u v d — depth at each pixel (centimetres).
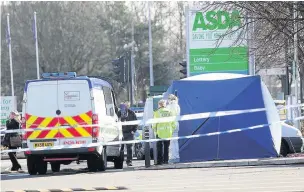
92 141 4572
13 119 5294
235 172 3975
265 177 3616
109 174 4344
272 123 4800
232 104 4950
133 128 5306
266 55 6494
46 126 4625
